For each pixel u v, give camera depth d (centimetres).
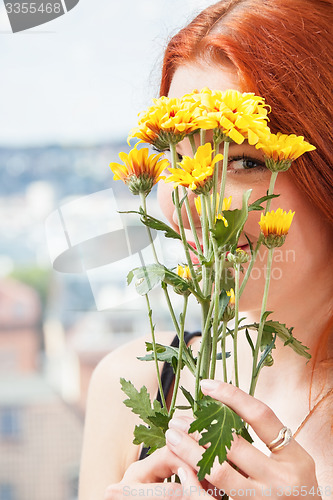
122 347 108
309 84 75
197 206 64
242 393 63
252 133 58
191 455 65
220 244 59
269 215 61
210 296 62
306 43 75
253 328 67
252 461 64
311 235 79
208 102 60
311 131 75
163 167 62
